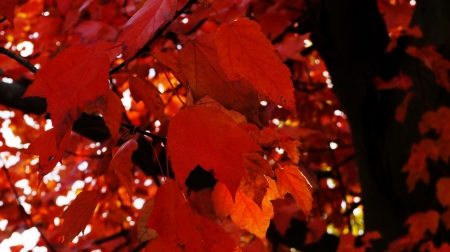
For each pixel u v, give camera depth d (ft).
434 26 4.34
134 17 1.72
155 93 2.00
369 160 4.71
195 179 5.20
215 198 2.17
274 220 4.91
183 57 1.93
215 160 1.72
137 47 1.66
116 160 1.90
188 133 1.74
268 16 4.18
